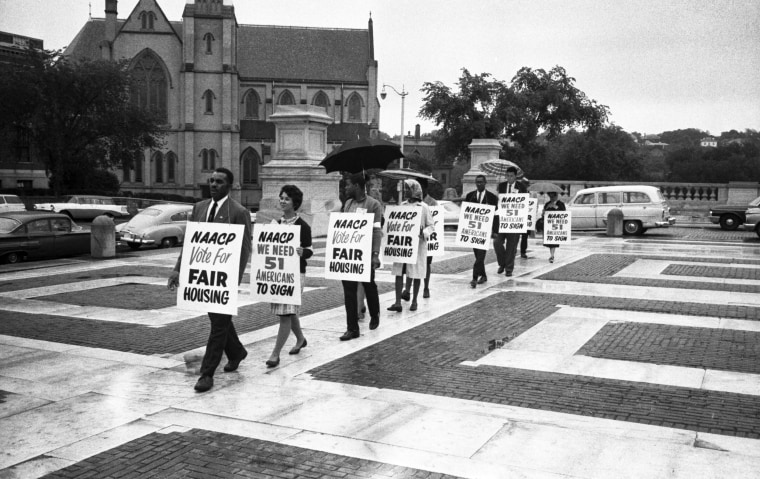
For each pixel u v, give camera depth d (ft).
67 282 50.80
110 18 268.21
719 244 82.28
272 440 19.42
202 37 265.75
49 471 17.40
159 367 27.12
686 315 37.55
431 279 51.78
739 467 17.44
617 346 30.45
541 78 203.72
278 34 303.48
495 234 50.24
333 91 294.05
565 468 17.46
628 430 20.07
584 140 299.17
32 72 180.86
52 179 195.83
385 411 21.79
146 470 17.47
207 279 24.40
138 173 265.13
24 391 23.94
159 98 265.75
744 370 26.55
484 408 22.06
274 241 26.89
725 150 339.57
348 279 31.50
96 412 21.75
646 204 96.84
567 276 53.21
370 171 43.52
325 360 28.04
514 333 33.06
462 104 187.01
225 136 267.80
